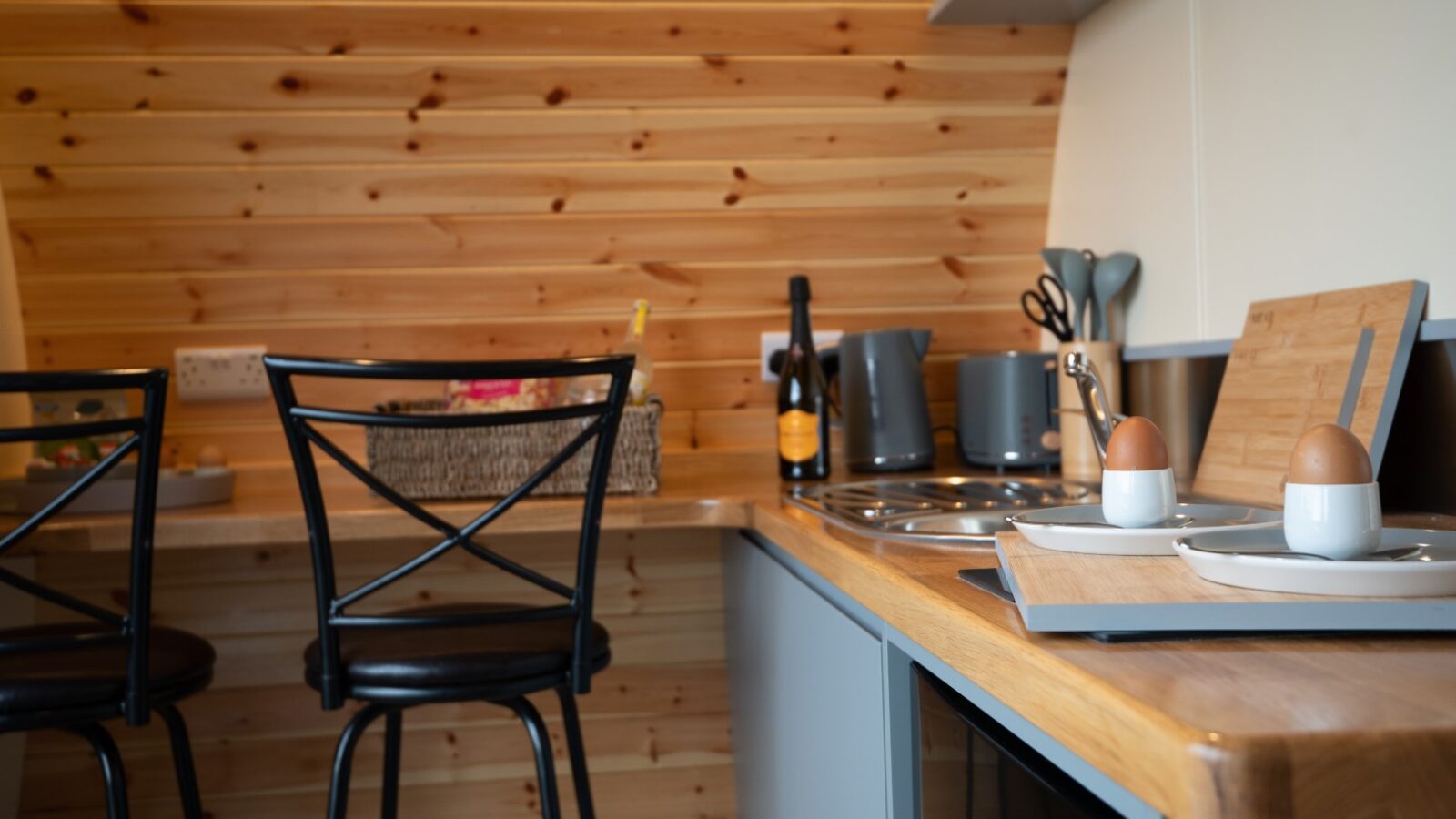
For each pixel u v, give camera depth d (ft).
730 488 6.97
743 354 8.10
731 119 7.55
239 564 7.96
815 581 5.34
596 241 7.75
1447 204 4.28
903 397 7.42
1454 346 4.30
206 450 7.38
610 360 5.08
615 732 8.34
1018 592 2.72
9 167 7.10
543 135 7.43
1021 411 7.09
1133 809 2.15
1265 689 2.09
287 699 8.04
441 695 5.28
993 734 3.08
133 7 6.79
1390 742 1.80
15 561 7.36
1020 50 7.52
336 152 7.32
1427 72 4.35
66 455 6.95
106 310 7.50
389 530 6.27
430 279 7.72
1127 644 2.50
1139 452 3.22
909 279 8.08
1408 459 4.61
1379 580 2.43
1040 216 8.05
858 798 4.48
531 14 7.11
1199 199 5.99
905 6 7.34
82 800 7.91
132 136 7.12
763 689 6.62
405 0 7.00
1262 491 4.98
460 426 5.04
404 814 8.15
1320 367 4.81
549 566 8.23
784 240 7.89
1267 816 1.78
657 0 7.16
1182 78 6.12
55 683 5.11
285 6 6.91
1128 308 6.85
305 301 7.66
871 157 7.75
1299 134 5.14
